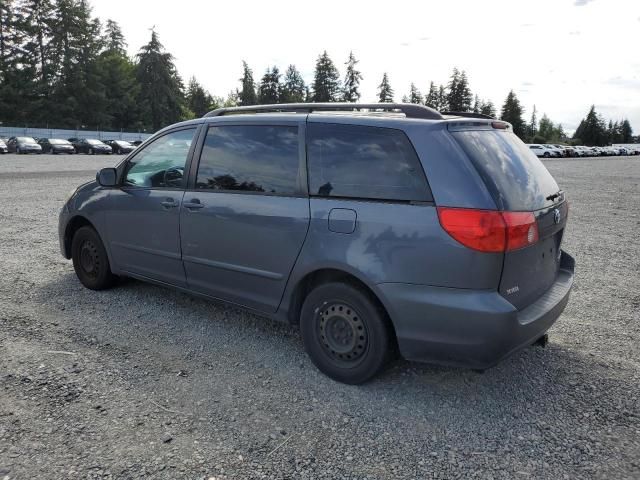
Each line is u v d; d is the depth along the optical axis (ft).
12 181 54.08
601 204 43.75
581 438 9.31
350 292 10.62
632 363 12.36
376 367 10.59
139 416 9.72
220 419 9.70
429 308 9.64
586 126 380.37
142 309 15.33
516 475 8.30
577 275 20.12
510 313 9.26
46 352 12.32
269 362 12.10
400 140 10.22
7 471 8.09
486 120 11.09
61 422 9.46
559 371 11.91
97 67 228.63
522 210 9.86
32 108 208.85
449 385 11.18
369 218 10.23
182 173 13.87
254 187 12.25
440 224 9.46
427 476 8.24
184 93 290.56
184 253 13.71
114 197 15.48
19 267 19.65
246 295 12.60
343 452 8.81
